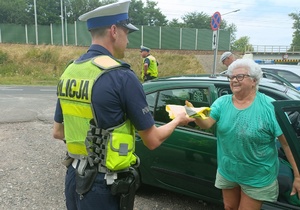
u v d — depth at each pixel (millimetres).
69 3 53969
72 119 1672
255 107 2156
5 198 3447
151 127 1631
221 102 2324
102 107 1538
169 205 3430
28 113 7660
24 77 21953
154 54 30219
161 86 3449
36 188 3727
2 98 10297
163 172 3244
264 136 2125
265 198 2238
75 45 29688
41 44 29453
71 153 1739
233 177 2289
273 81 3633
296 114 2725
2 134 5855
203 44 35156
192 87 3246
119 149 1574
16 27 30906
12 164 4422
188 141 3051
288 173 2650
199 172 2980
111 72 1549
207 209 3357
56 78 21953
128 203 1677
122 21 1660
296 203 2498
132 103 1564
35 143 5391
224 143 2283
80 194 1651
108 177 1606
